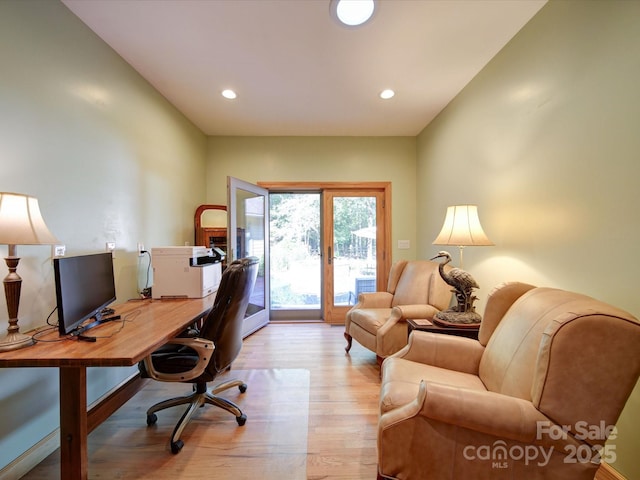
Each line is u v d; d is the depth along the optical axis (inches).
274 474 54.4
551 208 63.5
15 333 46.9
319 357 107.7
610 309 36.6
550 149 63.6
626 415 48.3
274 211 157.0
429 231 133.0
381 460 42.9
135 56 81.7
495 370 51.1
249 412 73.7
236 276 62.6
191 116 122.8
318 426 68.2
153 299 85.4
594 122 53.2
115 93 79.7
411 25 70.2
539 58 66.2
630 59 46.9
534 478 37.1
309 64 86.4
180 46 77.6
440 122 120.0
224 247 132.8
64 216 63.5
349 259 152.6
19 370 53.9
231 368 98.3
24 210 45.4
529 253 70.4
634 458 47.1
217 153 145.9
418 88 101.1
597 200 52.8
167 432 66.4
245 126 134.6
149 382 89.1
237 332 70.3
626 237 47.9
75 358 42.0
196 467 55.9
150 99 96.7
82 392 46.7
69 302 49.8
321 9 64.9
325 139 148.1
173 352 67.2
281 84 97.6
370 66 87.7
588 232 54.7
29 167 56.0
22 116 54.6
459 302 77.8
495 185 83.5
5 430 51.5
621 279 48.8
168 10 64.9
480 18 68.0
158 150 101.7
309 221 156.9
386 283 150.6
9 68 52.3
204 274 88.0
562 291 48.9
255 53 81.0
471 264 97.2
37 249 57.5
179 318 64.2
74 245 66.1
